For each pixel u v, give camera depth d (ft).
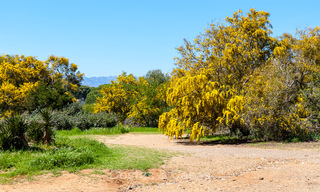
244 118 44.11
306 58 58.80
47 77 163.53
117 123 73.10
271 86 44.65
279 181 19.29
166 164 25.46
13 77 138.82
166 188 18.52
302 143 39.14
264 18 70.79
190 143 45.88
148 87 88.94
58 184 17.35
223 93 46.88
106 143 41.32
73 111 73.15
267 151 33.12
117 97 92.17
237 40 65.92
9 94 92.68
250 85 46.32
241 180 20.27
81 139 36.73
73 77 182.39
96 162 24.02
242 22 71.31
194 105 45.29
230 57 57.31
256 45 67.97
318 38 64.13
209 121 46.14
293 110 44.14
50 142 31.81
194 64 68.39
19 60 158.51
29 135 32.17
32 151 26.96
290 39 72.79
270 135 44.19
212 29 71.56
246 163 25.99
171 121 47.55
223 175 22.02
